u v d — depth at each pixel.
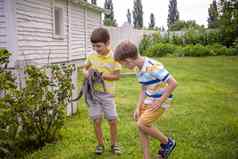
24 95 3.69
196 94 7.68
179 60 17.66
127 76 11.24
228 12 20.80
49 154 3.77
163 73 3.05
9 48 8.54
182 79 10.39
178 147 3.92
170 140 3.31
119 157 3.66
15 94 3.56
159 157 3.34
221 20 21.30
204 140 4.20
